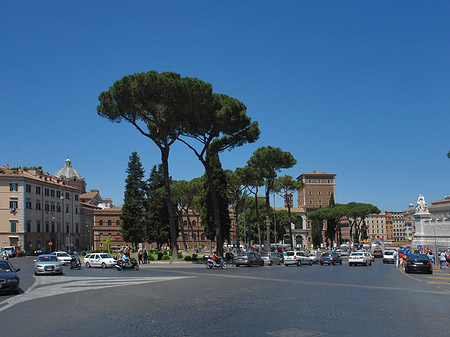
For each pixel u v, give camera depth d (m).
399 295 18.81
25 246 81.81
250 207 102.38
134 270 39.41
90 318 13.06
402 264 43.56
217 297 18.12
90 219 117.12
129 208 85.31
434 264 51.44
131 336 10.48
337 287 22.58
